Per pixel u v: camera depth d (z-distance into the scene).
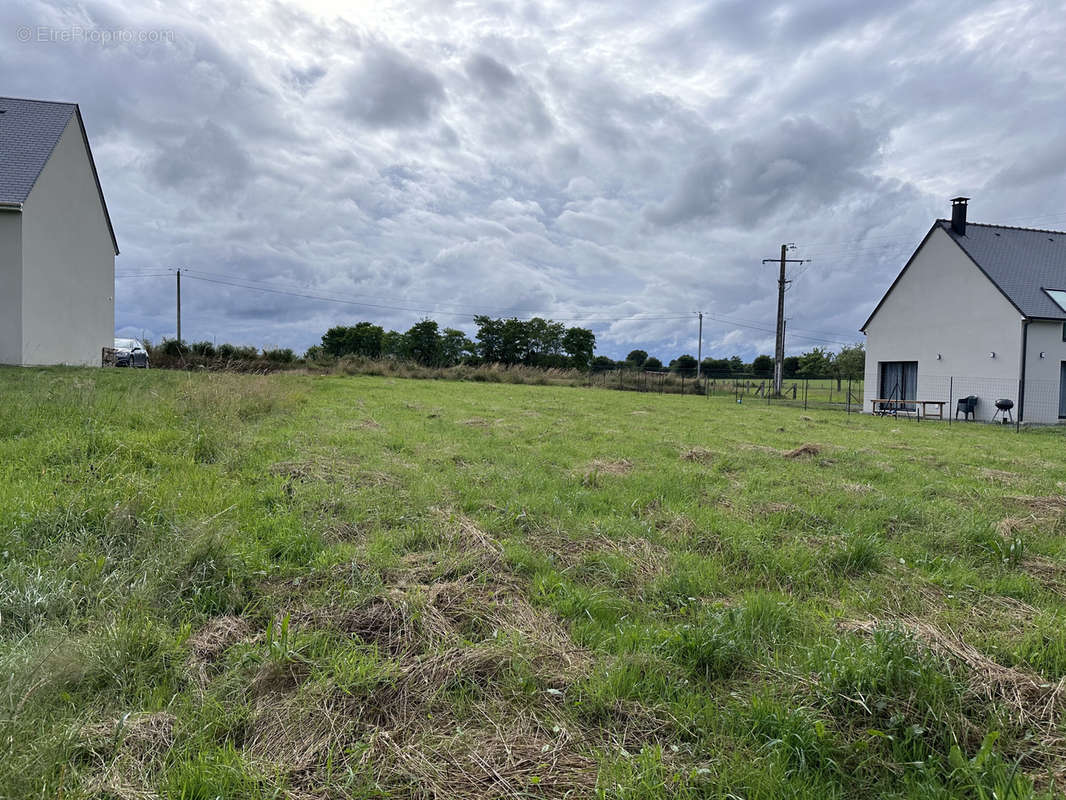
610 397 21.56
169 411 7.73
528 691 2.39
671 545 4.28
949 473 7.59
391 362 30.28
